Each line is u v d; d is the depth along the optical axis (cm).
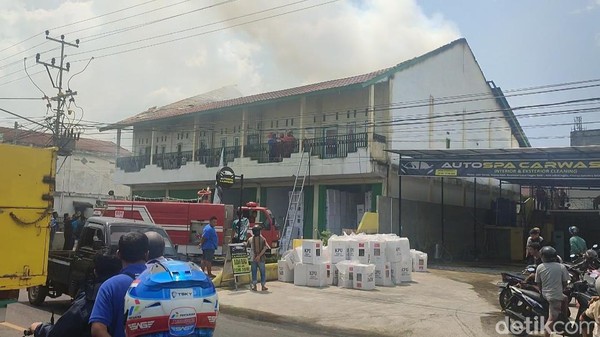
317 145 2402
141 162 3272
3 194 586
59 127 2962
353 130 2472
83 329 334
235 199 2856
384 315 1030
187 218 1911
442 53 2727
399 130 2414
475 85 3028
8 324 830
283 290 1320
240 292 1282
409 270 1545
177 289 298
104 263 347
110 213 1992
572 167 1892
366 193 2409
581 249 1375
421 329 920
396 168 2373
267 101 2609
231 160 2738
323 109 2589
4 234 585
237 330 881
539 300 862
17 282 593
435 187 2697
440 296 1280
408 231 2408
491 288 1462
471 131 2948
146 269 314
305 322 968
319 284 1383
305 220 2480
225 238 1909
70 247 1653
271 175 2505
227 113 2995
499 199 3033
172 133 3309
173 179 2995
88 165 4362
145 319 288
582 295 793
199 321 301
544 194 3288
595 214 3228
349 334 886
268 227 2031
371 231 2158
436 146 2642
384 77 2330
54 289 1028
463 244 2897
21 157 603
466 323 970
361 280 1352
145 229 986
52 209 629
